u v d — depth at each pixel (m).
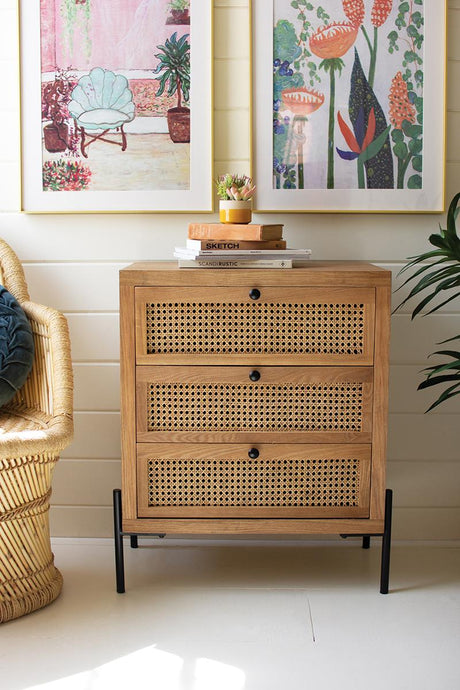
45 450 1.83
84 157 2.27
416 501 2.37
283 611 1.95
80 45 2.23
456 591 2.06
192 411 1.95
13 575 1.91
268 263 1.93
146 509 1.98
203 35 2.22
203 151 2.25
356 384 1.95
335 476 1.98
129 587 2.08
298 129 2.24
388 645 1.79
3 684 1.64
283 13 2.21
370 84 2.23
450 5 2.22
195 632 1.85
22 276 2.22
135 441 1.95
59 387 1.96
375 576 2.15
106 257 2.31
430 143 2.25
